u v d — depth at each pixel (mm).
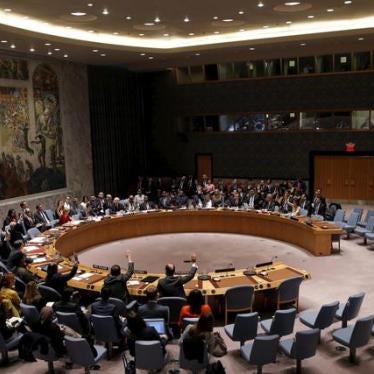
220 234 18766
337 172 23281
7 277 9242
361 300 9000
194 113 25656
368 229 15852
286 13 15242
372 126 22250
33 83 20094
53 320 8102
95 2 13250
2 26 14531
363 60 21859
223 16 15484
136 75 26234
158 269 14430
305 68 22953
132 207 19891
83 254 16344
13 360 8656
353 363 8250
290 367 8195
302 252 15711
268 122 24141
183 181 24125
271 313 10469
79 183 22906
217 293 9711
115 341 8305
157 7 13992
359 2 13922
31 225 16609
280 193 20500
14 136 19219
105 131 24438
